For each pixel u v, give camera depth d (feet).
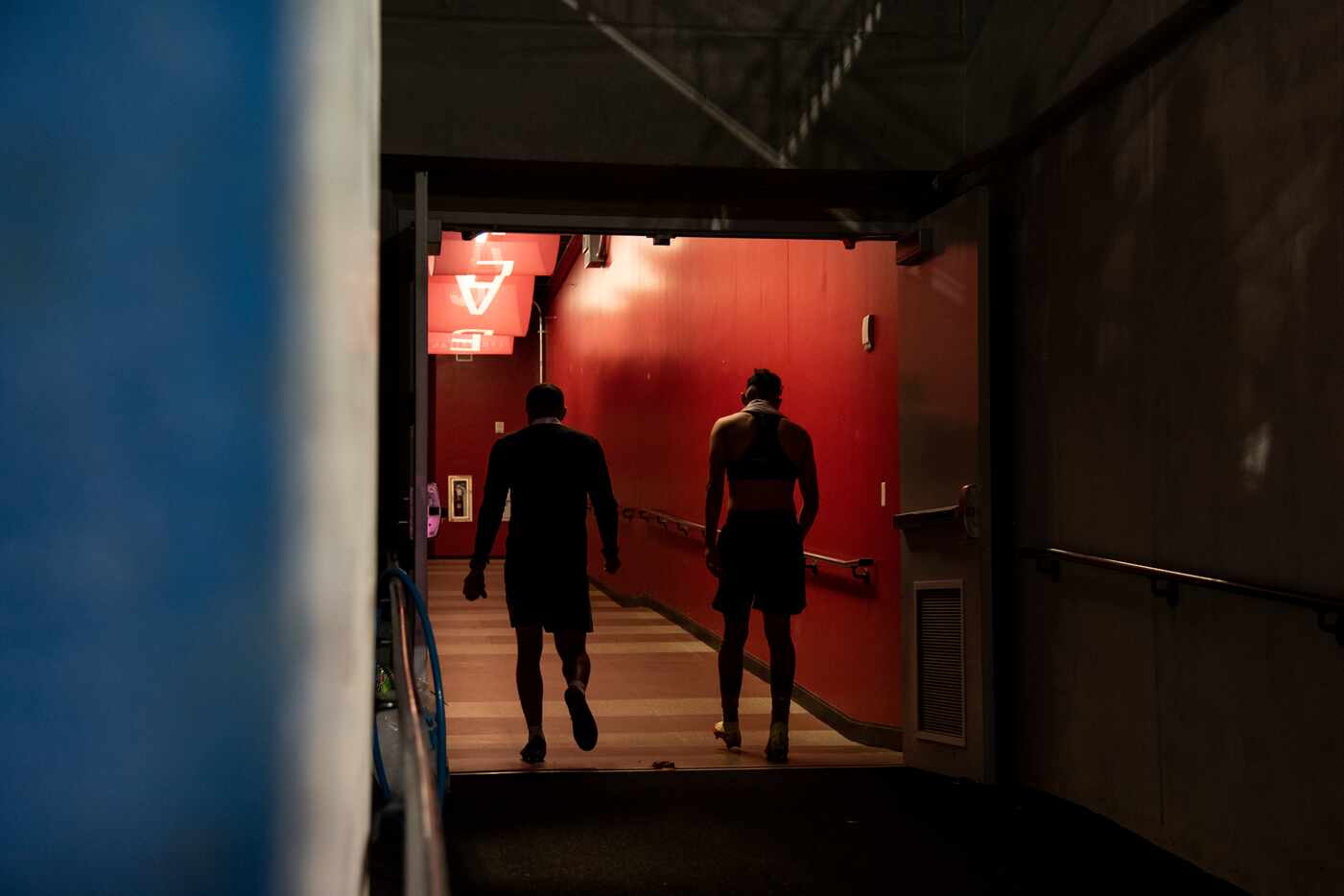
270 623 4.21
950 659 18.20
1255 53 11.98
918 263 19.24
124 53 4.14
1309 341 11.14
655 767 18.81
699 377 34.40
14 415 4.06
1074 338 15.87
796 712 24.77
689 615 36.58
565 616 18.69
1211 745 12.79
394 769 11.94
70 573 4.08
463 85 17.78
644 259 42.86
